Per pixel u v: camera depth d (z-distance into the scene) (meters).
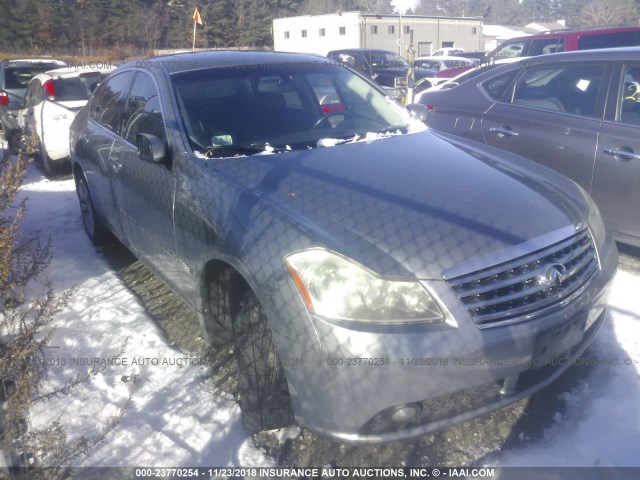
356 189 2.94
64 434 2.69
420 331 2.38
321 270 2.47
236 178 3.14
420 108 4.57
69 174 8.98
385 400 2.39
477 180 3.14
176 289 3.69
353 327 2.38
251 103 3.95
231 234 2.85
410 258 2.47
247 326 2.93
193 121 3.70
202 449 2.89
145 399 3.25
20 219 2.84
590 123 4.74
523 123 5.21
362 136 3.88
